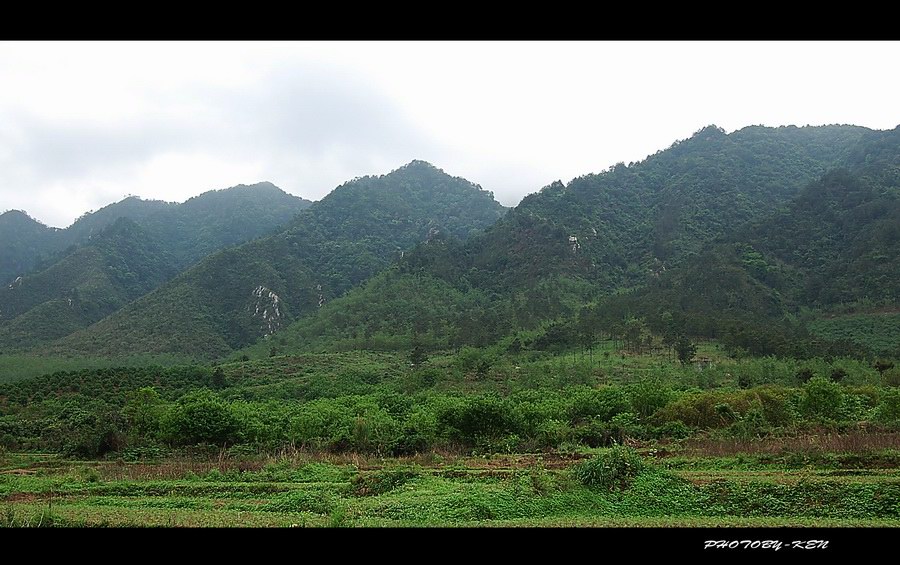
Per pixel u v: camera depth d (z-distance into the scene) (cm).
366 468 2123
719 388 4331
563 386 4734
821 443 2025
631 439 2477
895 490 1358
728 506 1397
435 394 4353
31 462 2600
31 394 4656
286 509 1478
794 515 1340
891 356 5444
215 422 2700
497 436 2559
